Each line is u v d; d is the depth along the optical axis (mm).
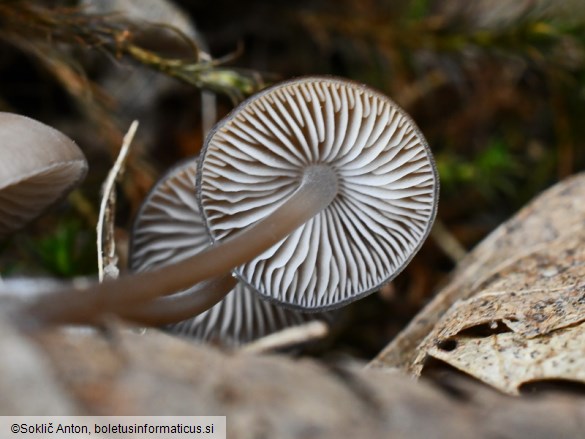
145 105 206
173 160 208
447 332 155
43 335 136
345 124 158
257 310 179
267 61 212
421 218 162
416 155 159
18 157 152
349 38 210
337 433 134
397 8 209
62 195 170
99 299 146
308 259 164
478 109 215
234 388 136
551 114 216
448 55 208
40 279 178
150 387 134
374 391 137
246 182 161
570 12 202
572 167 210
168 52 188
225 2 211
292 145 159
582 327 151
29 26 179
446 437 135
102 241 166
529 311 155
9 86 201
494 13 209
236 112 155
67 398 133
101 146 201
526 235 175
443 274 199
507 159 204
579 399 138
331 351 187
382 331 191
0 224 174
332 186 162
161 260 178
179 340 139
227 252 155
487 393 139
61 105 204
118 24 180
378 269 167
